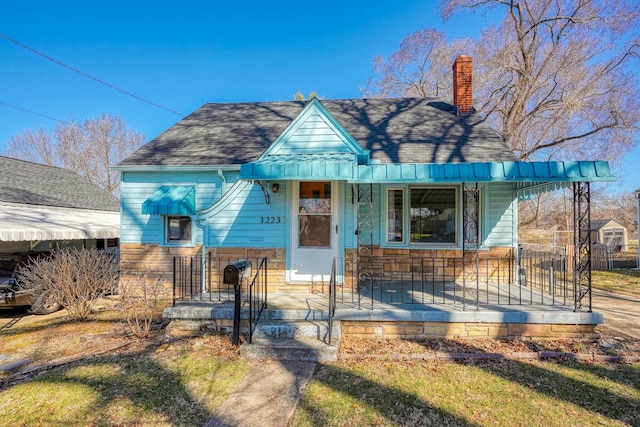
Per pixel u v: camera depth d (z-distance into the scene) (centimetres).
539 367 490
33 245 1306
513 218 852
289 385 445
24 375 504
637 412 376
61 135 3145
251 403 403
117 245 1636
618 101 1742
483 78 1797
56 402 411
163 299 944
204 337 612
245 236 770
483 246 856
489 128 998
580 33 1747
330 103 1260
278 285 750
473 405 393
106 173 3266
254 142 1026
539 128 1942
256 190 770
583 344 559
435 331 590
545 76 1834
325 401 405
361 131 1009
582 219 596
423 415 374
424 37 2286
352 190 732
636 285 1156
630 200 3722
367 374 472
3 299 828
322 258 744
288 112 1225
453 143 916
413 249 869
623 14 1639
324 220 751
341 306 623
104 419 374
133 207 982
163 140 1077
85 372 491
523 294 730
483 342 570
